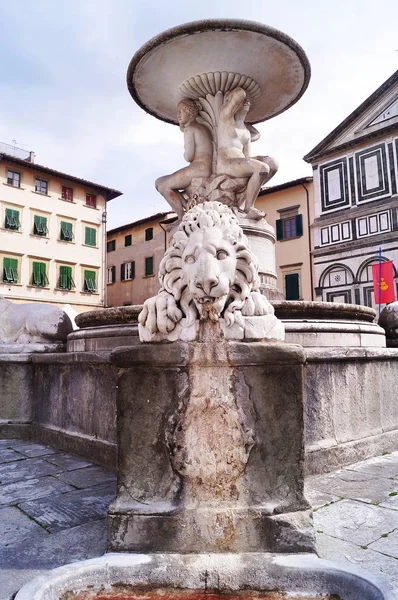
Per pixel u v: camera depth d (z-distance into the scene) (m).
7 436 5.31
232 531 2.21
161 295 2.48
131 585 1.98
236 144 6.36
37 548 2.36
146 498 2.31
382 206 24.91
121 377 2.43
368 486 3.37
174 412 2.36
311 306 4.46
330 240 27.22
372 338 4.77
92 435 4.29
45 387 5.20
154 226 35.22
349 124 26.91
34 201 31.55
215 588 1.96
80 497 3.17
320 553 2.25
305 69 6.27
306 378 3.82
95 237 34.81
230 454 2.32
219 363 2.36
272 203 30.52
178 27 5.53
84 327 5.31
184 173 6.47
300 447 2.36
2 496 3.20
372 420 4.41
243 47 5.82
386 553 2.25
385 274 22.09
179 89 6.60
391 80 25.17
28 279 30.89
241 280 2.51
